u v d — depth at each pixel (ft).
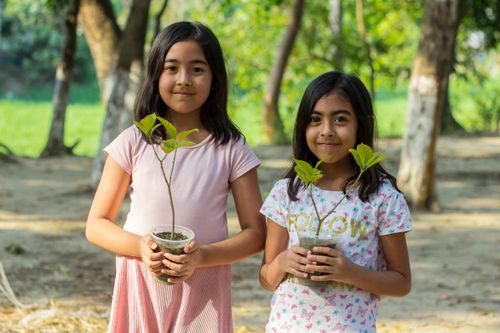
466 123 74.43
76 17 47.37
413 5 65.26
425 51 32.71
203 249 10.00
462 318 18.70
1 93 122.52
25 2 81.92
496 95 72.43
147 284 10.44
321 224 10.09
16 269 22.09
